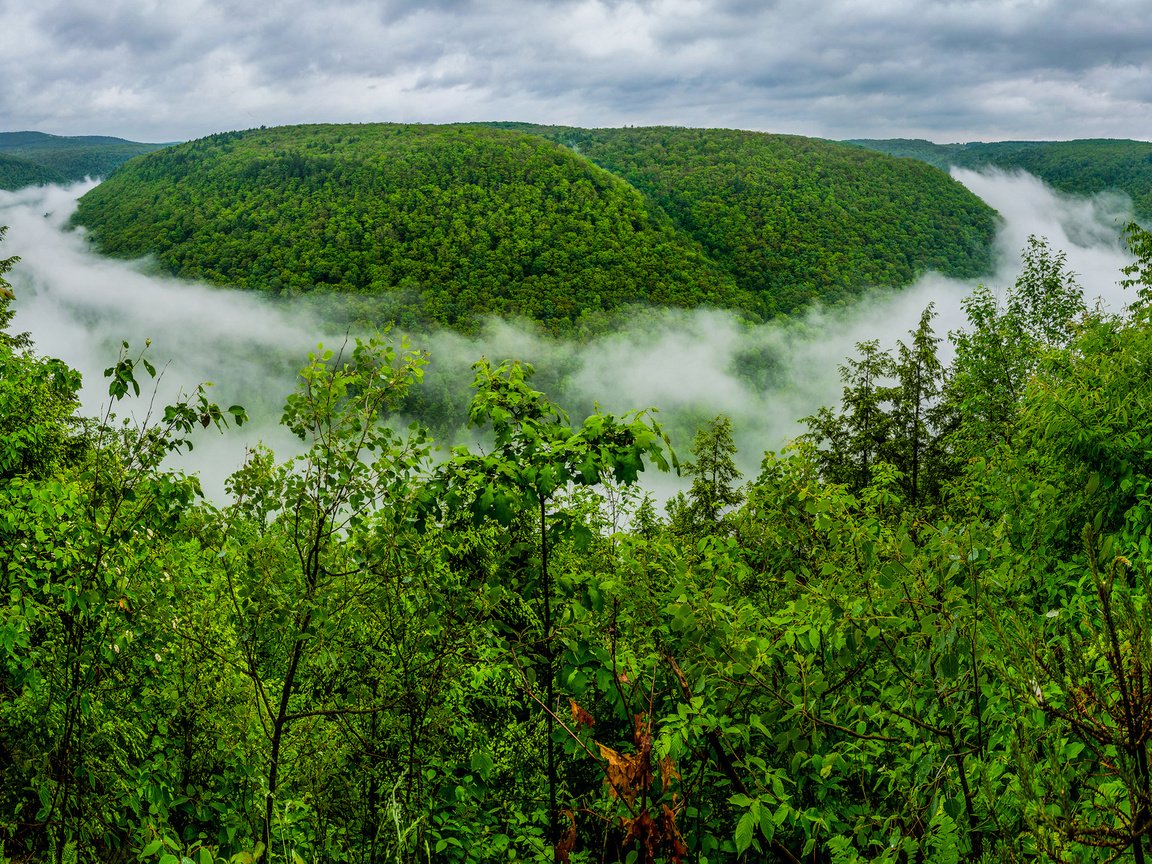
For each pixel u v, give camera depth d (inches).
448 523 151.3
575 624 146.3
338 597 146.4
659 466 135.1
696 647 139.0
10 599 145.8
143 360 155.7
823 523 142.6
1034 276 960.3
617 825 112.9
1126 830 72.0
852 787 152.5
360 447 147.9
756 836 147.1
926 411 888.3
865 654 136.3
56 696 147.5
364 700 155.3
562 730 146.8
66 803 142.2
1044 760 96.5
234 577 154.4
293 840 141.6
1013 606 114.5
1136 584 118.0
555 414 149.7
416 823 129.2
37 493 145.3
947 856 96.2
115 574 144.6
